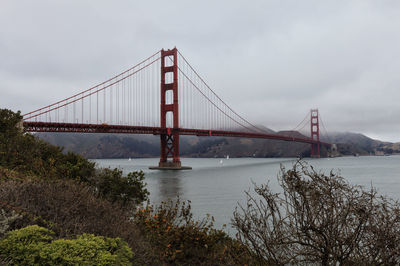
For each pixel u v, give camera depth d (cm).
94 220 596
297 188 384
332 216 366
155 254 636
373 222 362
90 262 410
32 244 416
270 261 425
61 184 741
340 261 376
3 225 460
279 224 411
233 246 657
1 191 604
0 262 383
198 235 770
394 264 355
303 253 402
